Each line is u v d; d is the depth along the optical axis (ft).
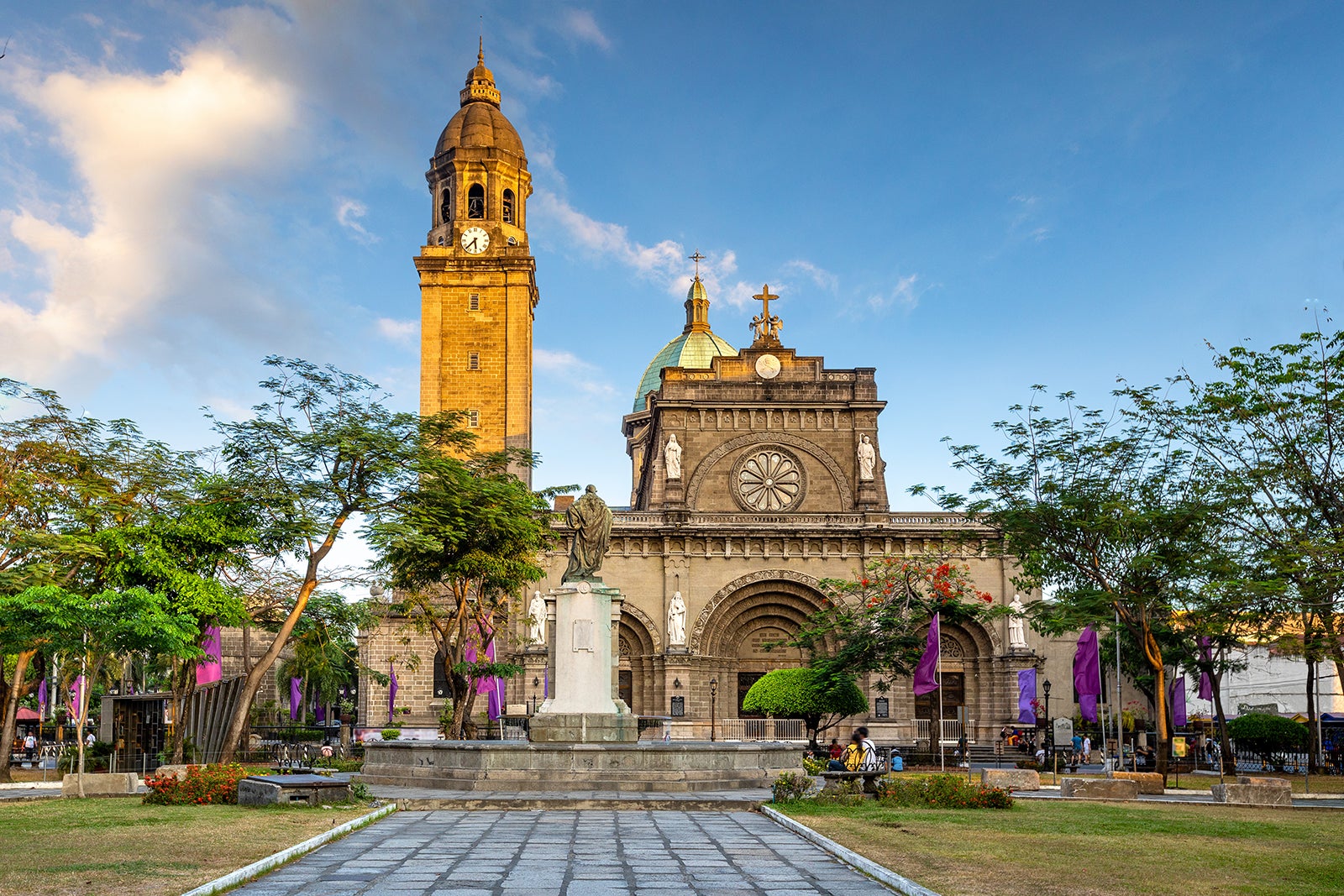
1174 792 109.50
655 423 246.88
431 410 242.58
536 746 95.45
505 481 167.22
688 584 225.56
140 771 128.47
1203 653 160.04
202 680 137.18
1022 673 199.41
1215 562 121.39
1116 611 136.46
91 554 122.62
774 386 236.43
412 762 101.35
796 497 232.53
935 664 148.25
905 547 225.15
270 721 247.50
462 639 162.81
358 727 217.97
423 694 222.89
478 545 153.69
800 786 85.25
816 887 48.62
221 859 53.11
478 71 270.05
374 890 46.62
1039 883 49.03
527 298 250.16
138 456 137.69
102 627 103.91
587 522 106.63
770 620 229.25
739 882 49.80
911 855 57.00
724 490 232.53
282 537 131.75
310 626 150.41
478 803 82.64
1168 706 170.09
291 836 62.18
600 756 94.84
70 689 118.32
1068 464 138.41
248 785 81.82
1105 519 128.47
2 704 135.85
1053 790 108.27
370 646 223.71
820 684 174.29
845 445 234.99
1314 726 161.17
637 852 58.90
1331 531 110.11
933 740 174.29
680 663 217.97
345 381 138.82
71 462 131.54
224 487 126.82
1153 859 57.21
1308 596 108.06
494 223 252.62
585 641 104.27
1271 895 46.44
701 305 358.43
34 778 131.85
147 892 43.78
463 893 46.19
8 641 106.22
